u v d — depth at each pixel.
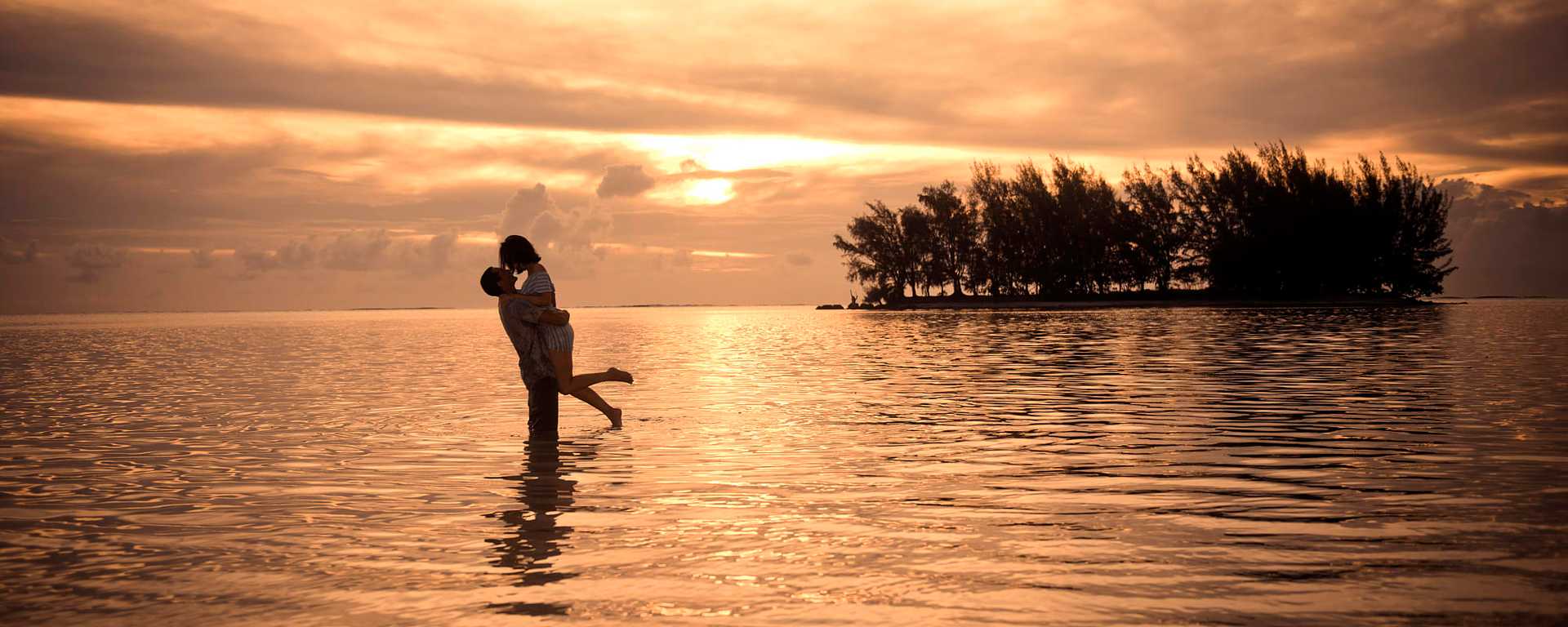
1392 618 3.50
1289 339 26.53
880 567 4.27
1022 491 6.10
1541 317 47.56
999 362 19.03
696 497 5.98
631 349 28.12
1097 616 3.58
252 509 5.69
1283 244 83.44
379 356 24.75
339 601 3.85
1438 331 30.62
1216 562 4.30
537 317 9.28
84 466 7.37
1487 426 8.75
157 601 3.86
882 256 107.31
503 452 8.02
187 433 9.43
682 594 3.91
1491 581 3.94
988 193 102.12
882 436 8.82
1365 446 7.74
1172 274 93.00
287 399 13.04
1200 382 13.87
